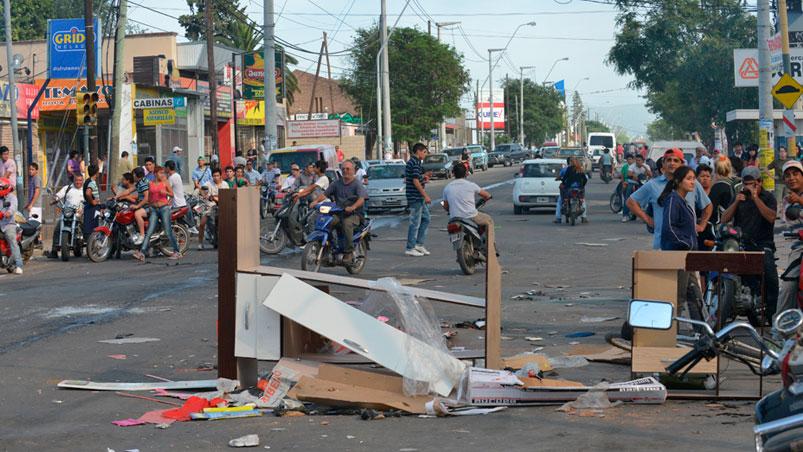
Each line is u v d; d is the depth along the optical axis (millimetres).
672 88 61438
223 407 7543
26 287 15875
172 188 20562
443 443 6480
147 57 42906
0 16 65812
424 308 8258
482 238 16219
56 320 12258
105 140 40719
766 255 10352
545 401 7516
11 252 17969
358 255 16516
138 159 42719
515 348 9898
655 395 7441
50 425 7246
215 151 40719
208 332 11227
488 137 132625
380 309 8750
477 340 10406
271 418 7320
